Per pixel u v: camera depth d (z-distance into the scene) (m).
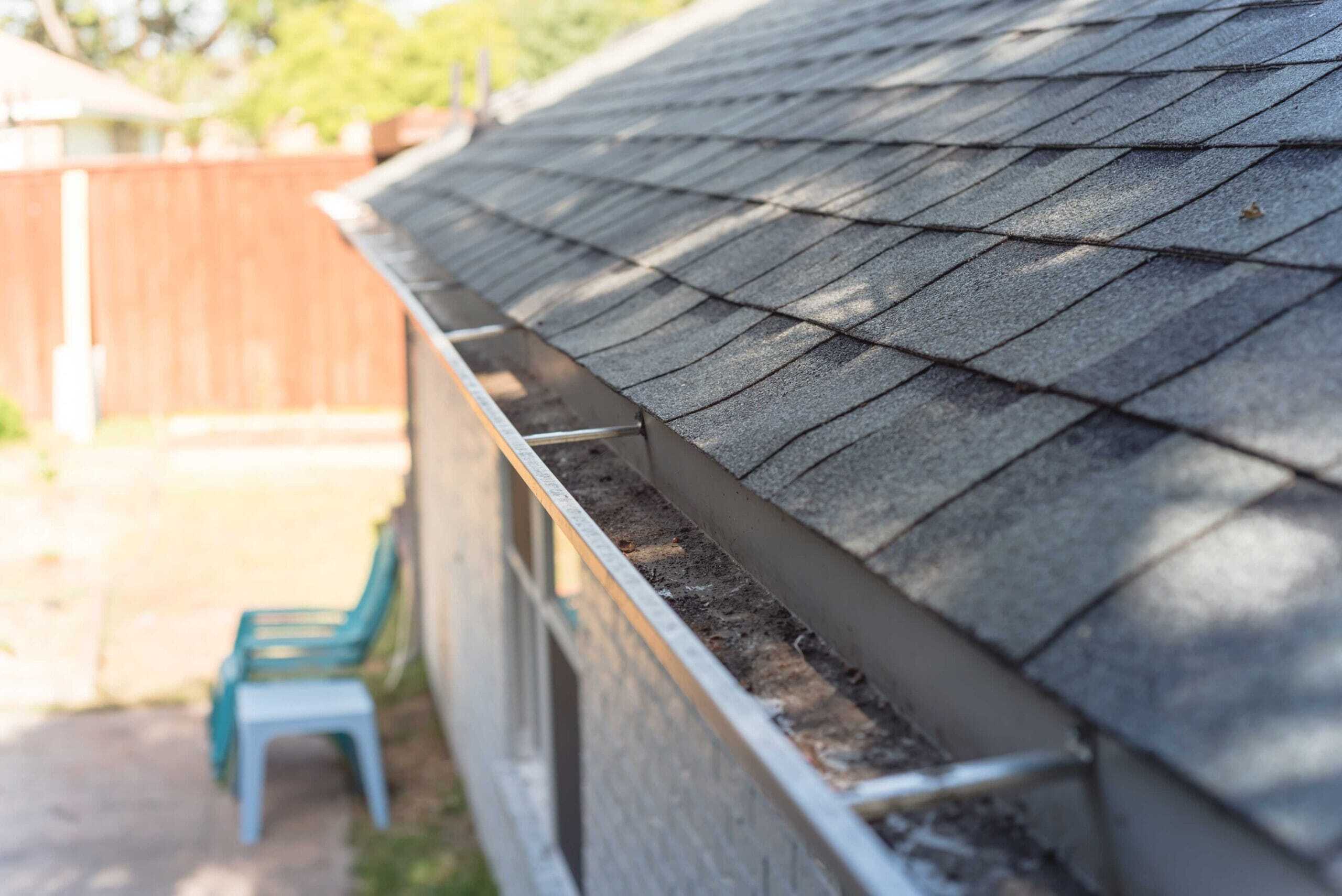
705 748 3.18
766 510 1.86
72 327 15.95
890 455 1.69
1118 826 1.15
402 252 6.66
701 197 3.88
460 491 8.02
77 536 12.64
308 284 16.89
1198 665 1.10
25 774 7.64
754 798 2.79
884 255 2.53
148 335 16.67
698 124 5.49
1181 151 2.29
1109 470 1.42
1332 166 1.90
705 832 3.20
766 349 2.32
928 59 4.41
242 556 12.40
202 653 9.88
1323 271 1.61
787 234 3.01
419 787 7.97
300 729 7.09
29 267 15.92
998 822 1.32
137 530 12.99
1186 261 1.84
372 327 17.14
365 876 6.69
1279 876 0.97
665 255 3.36
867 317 2.22
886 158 3.28
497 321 4.08
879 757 1.43
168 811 7.27
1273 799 0.95
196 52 37.56
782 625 1.79
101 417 16.64
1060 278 1.99
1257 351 1.51
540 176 6.27
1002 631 1.24
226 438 16.03
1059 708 1.18
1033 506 1.41
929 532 1.46
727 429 2.02
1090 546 1.30
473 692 7.63
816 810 1.09
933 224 2.56
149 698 8.96
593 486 2.53
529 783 6.36
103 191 16.23
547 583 5.87
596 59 13.27
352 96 27.39
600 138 6.57
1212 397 1.45
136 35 36.50
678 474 2.29
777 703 1.57
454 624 8.50
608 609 4.26
